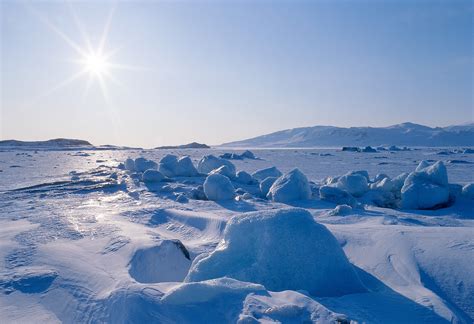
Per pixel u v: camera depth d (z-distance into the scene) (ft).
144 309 11.54
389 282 15.35
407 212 36.58
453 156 170.30
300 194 40.65
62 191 49.67
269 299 11.35
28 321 12.84
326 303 12.50
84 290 14.39
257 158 161.68
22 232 23.08
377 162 126.00
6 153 200.75
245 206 36.96
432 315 11.81
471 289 13.84
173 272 18.90
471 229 19.70
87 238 21.61
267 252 14.76
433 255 16.12
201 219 27.04
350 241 19.74
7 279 15.53
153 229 27.04
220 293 11.73
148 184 56.54
